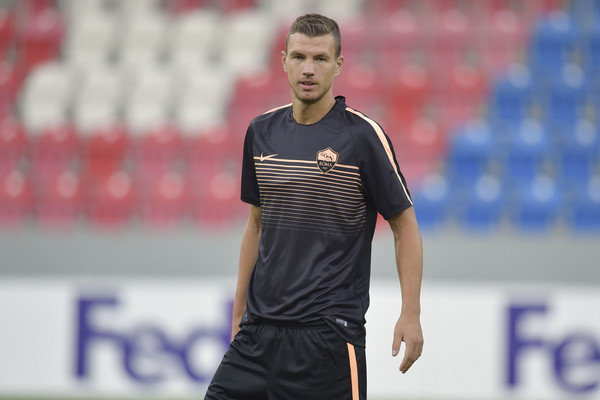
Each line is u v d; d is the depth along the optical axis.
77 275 21.62
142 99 34.22
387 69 34.66
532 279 20.83
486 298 20.84
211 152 30.53
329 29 9.32
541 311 20.70
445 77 33.59
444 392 20.78
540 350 20.59
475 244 21.03
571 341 20.58
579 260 20.78
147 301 21.38
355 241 9.58
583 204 27.36
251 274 10.09
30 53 36.84
